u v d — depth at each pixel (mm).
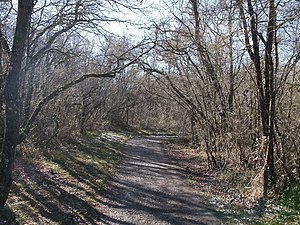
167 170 18328
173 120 45688
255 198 11828
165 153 25797
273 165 12070
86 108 30672
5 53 12336
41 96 18281
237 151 15617
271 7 10672
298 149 12328
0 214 8188
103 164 18547
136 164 20016
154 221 9656
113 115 47562
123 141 32750
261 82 12438
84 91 28969
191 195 12820
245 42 13789
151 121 55281
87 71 24625
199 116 19766
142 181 15258
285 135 12375
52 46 16156
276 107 12945
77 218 9547
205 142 18688
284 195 11359
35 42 12766
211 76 17688
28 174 13477
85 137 28297
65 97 22891
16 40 8164
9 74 8156
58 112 20719
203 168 18953
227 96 18031
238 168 15203
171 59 19766
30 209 9578
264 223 9250
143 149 27875
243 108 16828
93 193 12484
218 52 17906
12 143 8203
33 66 14328
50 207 10141
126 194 12773
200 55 18016
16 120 8227
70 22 12383
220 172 16781
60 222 9023
